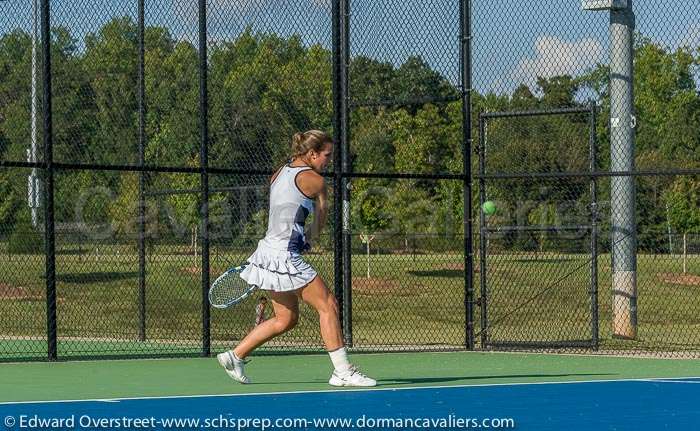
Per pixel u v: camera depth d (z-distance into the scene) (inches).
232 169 1457.9
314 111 1787.6
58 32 1673.2
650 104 3432.6
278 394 1064.8
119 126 1819.6
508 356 1472.7
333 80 1507.1
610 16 1692.9
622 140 1701.5
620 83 1696.6
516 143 1745.8
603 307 2202.3
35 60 1734.7
